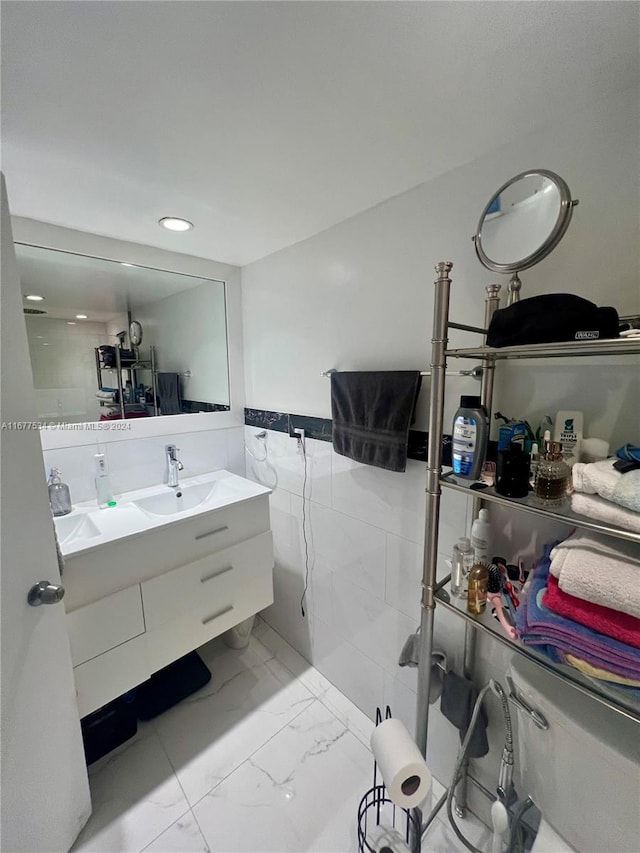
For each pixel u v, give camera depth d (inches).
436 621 45.3
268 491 64.2
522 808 33.6
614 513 23.0
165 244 60.6
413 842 39.4
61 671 39.0
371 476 51.6
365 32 23.2
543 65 25.7
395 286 45.8
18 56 24.1
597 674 24.0
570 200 26.7
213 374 74.1
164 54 24.5
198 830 44.0
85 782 43.9
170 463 66.6
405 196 43.5
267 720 57.6
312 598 65.6
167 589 51.1
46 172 39.0
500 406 37.0
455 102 29.4
